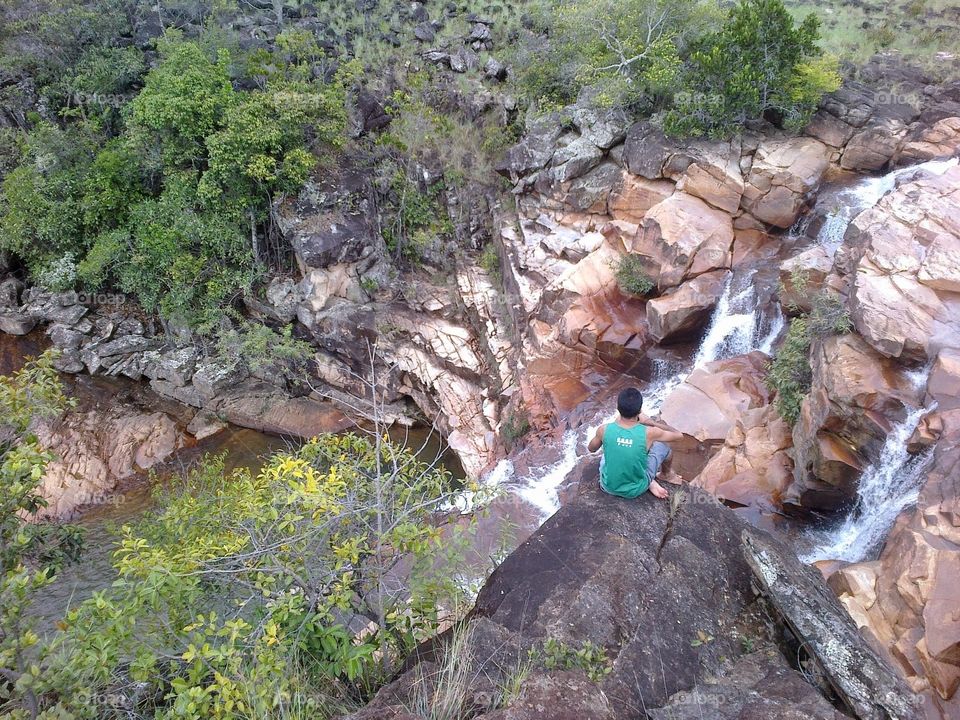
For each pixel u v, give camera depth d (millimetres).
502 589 5508
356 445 7207
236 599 6160
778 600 5043
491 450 16234
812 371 10703
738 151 15703
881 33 20266
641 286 15414
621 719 4344
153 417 18516
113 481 16438
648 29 18031
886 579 7477
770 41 15320
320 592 5449
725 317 14570
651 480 6145
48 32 21891
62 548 8109
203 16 23781
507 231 18422
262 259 20156
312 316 18906
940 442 8078
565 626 4961
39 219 19938
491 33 23766
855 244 11250
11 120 22078
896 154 16031
